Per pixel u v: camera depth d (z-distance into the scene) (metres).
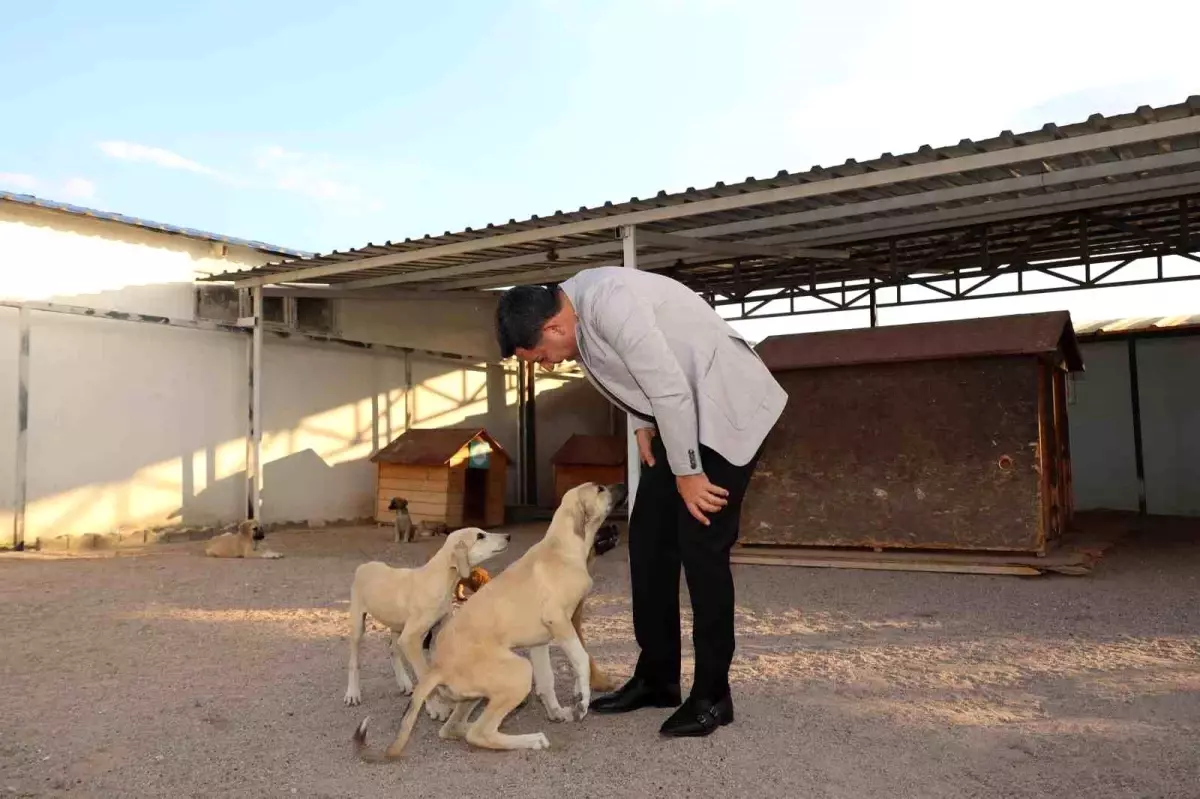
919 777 3.42
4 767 3.56
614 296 3.69
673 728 3.87
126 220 11.77
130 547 11.59
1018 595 7.47
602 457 16.06
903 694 4.58
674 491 4.20
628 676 4.99
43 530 11.10
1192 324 14.48
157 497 12.24
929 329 9.42
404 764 3.62
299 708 4.40
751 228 10.01
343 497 14.77
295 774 3.51
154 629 6.29
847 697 4.52
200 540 12.55
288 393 13.98
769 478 9.72
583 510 4.14
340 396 14.80
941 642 5.83
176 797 3.29
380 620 4.55
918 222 10.24
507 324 3.78
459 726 3.96
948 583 8.13
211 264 12.99
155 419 12.25
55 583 8.23
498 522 14.77
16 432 10.81
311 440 14.28
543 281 14.09
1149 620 6.41
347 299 14.88
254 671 5.15
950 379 8.93
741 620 6.64
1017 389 8.66
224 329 12.98
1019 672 5.02
